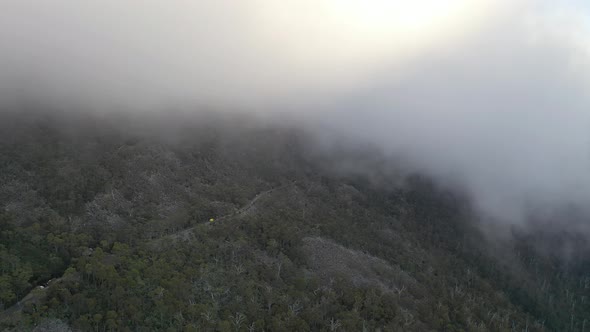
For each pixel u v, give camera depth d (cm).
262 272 15612
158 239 15712
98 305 11869
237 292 14312
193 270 14212
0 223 13700
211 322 12669
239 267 15375
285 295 14838
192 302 13225
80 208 15712
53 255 13300
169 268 13850
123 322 11656
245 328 12975
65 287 12144
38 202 15138
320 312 14700
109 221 15725
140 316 11975
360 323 14975
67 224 14775
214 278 14500
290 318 13812
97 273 12556
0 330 10656
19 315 11169
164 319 12269
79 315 11575
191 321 12606
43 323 11088
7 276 11956
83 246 13900
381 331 15250
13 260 12475
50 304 11575
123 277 12850
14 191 15162
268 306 14150
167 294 12812
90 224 15262
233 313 13462
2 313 11362
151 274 13325
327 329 14312
